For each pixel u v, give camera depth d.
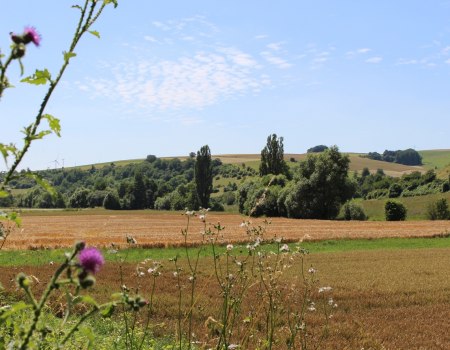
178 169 198.25
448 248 42.25
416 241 49.19
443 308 19.14
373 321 16.64
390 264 31.47
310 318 16.03
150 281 22.14
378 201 111.62
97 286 20.27
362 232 53.72
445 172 128.00
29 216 93.81
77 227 65.31
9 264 28.84
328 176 78.00
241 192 96.31
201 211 5.70
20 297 8.99
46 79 2.73
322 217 79.75
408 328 16.06
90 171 197.00
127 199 135.75
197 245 40.59
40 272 22.80
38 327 2.59
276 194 83.69
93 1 2.94
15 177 2.76
